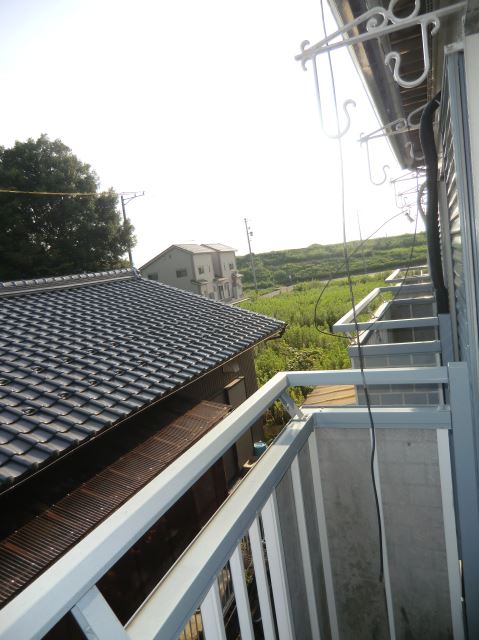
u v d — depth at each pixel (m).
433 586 1.59
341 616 1.76
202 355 5.43
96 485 3.44
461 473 1.42
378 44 1.50
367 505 1.63
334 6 1.19
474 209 1.06
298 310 19.89
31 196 19.52
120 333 5.70
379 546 1.63
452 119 1.09
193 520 4.66
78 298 6.97
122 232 21.52
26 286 6.63
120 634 0.63
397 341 5.42
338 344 11.94
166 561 4.11
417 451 1.53
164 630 0.71
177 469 0.87
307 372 1.59
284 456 1.32
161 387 4.41
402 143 3.10
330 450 1.65
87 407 3.78
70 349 4.89
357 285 25.17
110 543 0.66
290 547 1.35
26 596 0.54
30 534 2.84
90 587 0.62
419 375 1.43
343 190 1.40
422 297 5.12
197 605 0.82
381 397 3.30
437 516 1.54
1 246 18.28
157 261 29.70
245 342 6.27
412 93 2.66
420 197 2.89
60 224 20.39
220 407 5.22
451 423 1.45
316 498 1.66
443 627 1.61
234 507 1.05
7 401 3.62
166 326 6.31
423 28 0.97
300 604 1.40
